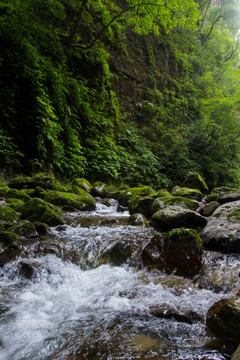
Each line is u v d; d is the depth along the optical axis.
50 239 3.90
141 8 10.16
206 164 14.27
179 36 19.28
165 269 3.06
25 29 7.21
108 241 3.83
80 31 11.08
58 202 5.86
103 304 2.46
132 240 3.76
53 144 7.80
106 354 1.75
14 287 2.78
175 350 1.77
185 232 3.21
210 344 1.82
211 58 21.55
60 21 10.39
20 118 7.25
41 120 7.32
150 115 14.43
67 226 4.50
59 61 9.46
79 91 9.54
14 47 7.12
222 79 18.64
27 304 2.47
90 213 5.76
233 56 22.94
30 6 7.22
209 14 22.38
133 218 5.11
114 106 12.02
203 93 18.64
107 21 11.77
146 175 11.54
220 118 14.23
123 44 13.76
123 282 2.90
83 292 2.74
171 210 4.62
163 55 17.12
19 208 4.93
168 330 2.02
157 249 3.27
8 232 3.52
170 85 17.02
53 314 2.30
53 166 7.97
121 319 2.19
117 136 11.89
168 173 13.07
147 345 1.84
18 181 6.27
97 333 2.01
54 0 7.85
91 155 9.48
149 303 2.41
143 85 14.83
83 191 7.24
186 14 10.38
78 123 9.13
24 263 3.05
